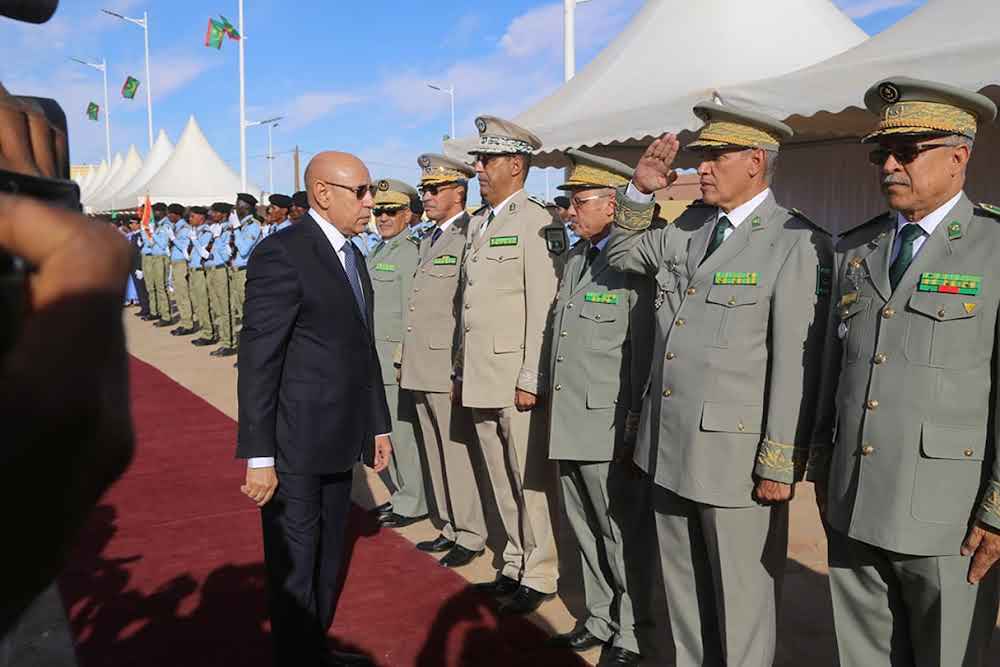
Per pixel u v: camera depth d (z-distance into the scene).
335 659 2.98
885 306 2.08
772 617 2.54
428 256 4.25
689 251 2.63
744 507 2.41
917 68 3.72
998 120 5.82
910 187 2.02
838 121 5.23
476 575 3.85
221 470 5.49
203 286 11.02
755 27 5.74
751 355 2.40
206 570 3.85
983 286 1.94
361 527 4.54
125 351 0.45
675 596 2.71
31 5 0.57
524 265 3.46
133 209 21.17
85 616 3.36
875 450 2.05
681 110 5.01
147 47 26.11
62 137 0.65
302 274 2.66
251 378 2.60
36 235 0.44
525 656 3.08
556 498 3.55
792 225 2.44
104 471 0.43
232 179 20.28
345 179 2.76
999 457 1.89
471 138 6.23
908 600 2.12
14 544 0.40
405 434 4.55
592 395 3.02
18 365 0.39
